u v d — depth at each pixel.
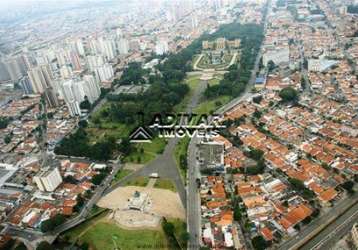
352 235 166.88
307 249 167.12
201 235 182.12
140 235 190.12
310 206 194.38
